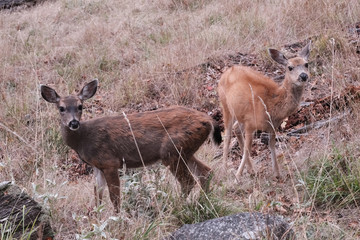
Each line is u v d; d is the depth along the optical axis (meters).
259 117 7.94
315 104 9.45
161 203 6.28
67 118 6.79
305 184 6.42
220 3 16.08
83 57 13.81
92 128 6.89
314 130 8.59
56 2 20.73
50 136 9.27
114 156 6.90
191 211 6.31
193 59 12.09
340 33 11.45
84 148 6.89
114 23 16.39
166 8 17.47
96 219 5.90
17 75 13.23
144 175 7.37
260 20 13.57
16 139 9.31
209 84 11.29
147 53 13.41
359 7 12.62
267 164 8.39
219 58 12.10
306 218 5.81
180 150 6.95
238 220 5.48
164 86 11.42
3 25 18.73
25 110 10.62
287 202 6.75
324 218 6.09
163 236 5.78
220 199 6.63
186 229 5.60
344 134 7.95
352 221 6.09
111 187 6.86
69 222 6.32
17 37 16.55
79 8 19.19
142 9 17.59
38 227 5.33
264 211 6.01
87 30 15.96
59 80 12.62
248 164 8.09
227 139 8.58
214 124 7.14
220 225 5.48
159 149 6.99
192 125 6.98
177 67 11.98
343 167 6.97
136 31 15.45
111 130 6.91
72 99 7.02
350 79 9.83
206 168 7.24
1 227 5.16
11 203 5.52
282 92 7.93
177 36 13.99
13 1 21.62
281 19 13.17
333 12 12.64
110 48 14.26
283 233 5.30
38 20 18.73
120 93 11.40
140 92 11.28
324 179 6.59
